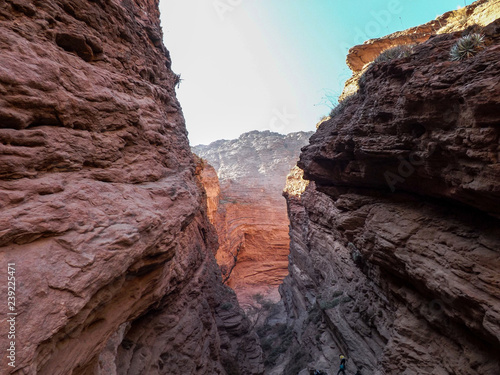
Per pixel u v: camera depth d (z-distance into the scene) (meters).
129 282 5.70
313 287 26.78
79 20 5.60
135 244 4.89
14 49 3.88
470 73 5.45
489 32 6.07
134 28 7.96
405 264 7.85
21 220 3.36
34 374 2.98
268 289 48.59
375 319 11.96
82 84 4.97
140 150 6.75
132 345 9.52
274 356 24.53
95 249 4.04
